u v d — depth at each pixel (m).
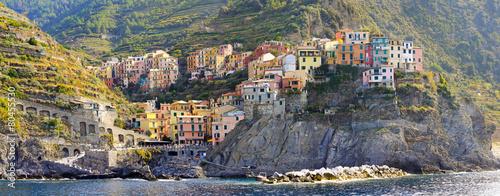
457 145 193.62
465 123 197.88
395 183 154.88
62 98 198.75
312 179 163.75
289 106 198.12
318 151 183.00
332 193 137.12
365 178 167.50
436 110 197.00
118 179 171.75
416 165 180.50
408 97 197.50
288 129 185.62
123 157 179.50
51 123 180.12
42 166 170.50
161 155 188.62
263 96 194.50
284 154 181.88
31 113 181.88
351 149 181.88
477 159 193.50
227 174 179.88
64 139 181.12
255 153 182.75
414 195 133.12
